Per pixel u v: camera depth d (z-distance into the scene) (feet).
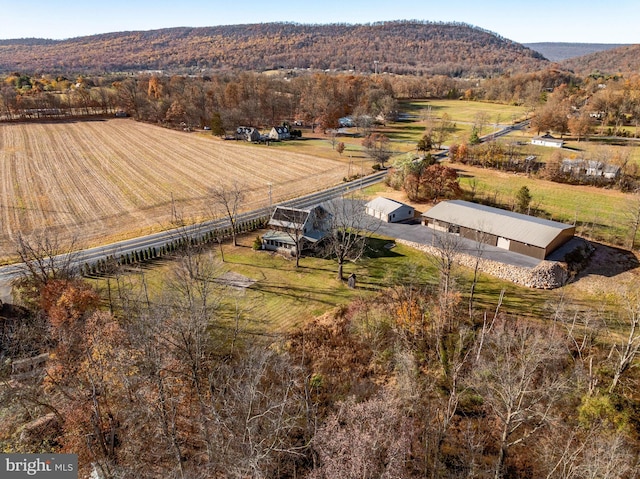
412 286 154.92
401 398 103.76
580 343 125.80
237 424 84.38
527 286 157.79
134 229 211.20
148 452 88.58
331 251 179.22
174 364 95.40
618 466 76.59
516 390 84.28
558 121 391.04
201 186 279.08
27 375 102.99
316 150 377.50
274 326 136.05
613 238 193.16
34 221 218.79
